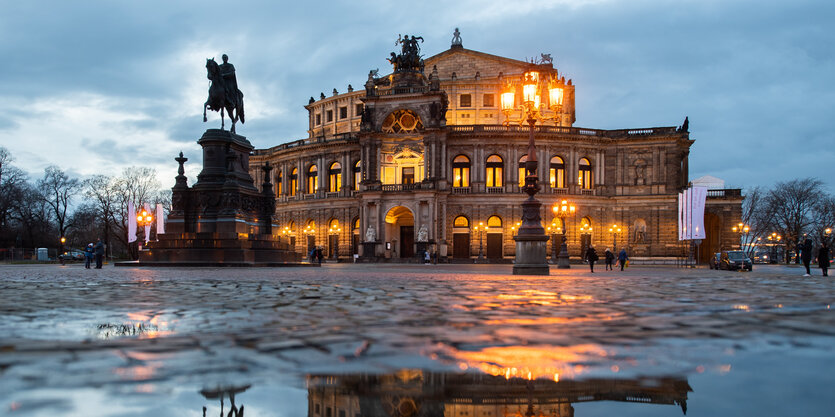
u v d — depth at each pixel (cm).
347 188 9081
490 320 737
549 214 8469
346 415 264
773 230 11300
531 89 3120
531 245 3095
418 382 353
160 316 816
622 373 372
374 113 8619
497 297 1230
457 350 468
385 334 578
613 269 5409
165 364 401
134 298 1178
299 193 9694
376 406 288
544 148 8556
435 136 8350
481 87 9362
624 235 8612
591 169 8781
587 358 430
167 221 4272
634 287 1719
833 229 10194
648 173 8625
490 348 479
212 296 1244
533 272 3077
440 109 8456
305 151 9631
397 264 7338
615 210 8669
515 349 472
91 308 948
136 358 427
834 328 612
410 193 8238
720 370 376
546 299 1174
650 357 431
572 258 8375
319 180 9419
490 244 8512
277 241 4544
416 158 8788
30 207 10438
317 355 442
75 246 13125
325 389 330
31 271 3403
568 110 9725
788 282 2178
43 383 335
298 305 1012
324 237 9331
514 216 8469
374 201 8369
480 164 8569
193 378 356
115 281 1958
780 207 10644
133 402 288
